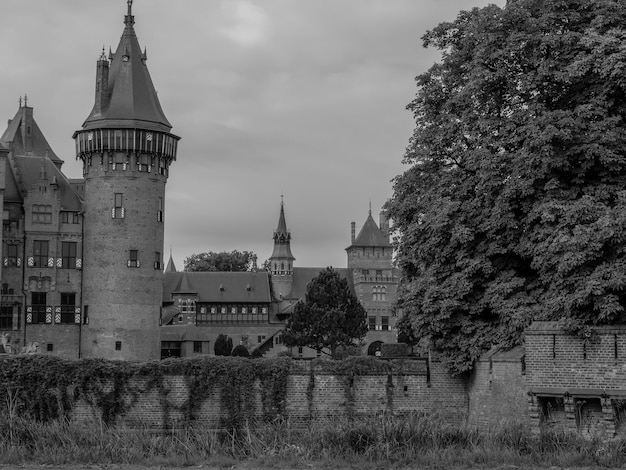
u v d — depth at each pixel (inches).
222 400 1342.3
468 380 1349.7
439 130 1411.2
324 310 3772.1
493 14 1333.7
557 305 1128.2
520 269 1314.0
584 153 1167.6
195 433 1144.8
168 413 1338.6
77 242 2987.2
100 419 1311.5
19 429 1113.4
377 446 1022.4
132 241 2920.8
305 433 1116.5
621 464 968.3
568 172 1206.9
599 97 1195.3
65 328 2942.9
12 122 3577.8
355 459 1001.5
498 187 1279.5
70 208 2989.7
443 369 1362.0
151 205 2960.1
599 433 1073.5
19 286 2920.8
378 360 1368.1
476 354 1301.7
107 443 1085.1
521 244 1253.1
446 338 1352.1
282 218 5334.6
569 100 1262.3
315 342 3786.9
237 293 5068.9
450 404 1355.8
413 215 1466.5
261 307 5078.7
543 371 1139.9
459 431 1087.0
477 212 1318.9
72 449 1053.2
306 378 1350.9
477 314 1328.7
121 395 1334.9
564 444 1032.2
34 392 1321.4
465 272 1304.1
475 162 1301.7
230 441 1182.3
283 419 1325.0
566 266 1105.4
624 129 1176.8
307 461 1005.8
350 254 5319.9
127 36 3041.3
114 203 2923.2
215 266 6136.8
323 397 1348.4
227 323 5044.3
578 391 1095.6
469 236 1283.2
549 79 1245.7
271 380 1344.7
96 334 2896.2
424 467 971.9
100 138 2910.9
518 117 1268.5
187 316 4918.8
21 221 2945.4
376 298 5157.5
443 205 1337.4
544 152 1156.5
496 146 1290.6
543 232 1174.3
